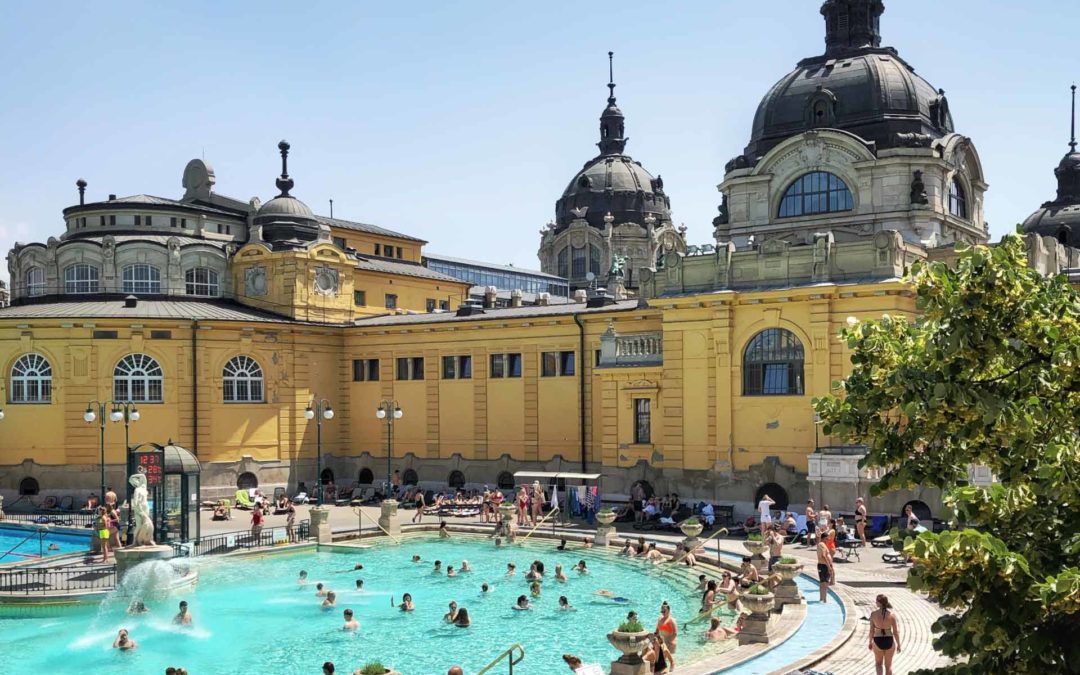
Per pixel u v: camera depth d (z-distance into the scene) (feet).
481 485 210.79
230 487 207.62
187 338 205.87
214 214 241.76
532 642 97.09
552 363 203.92
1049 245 180.45
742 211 196.13
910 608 102.63
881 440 48.80
